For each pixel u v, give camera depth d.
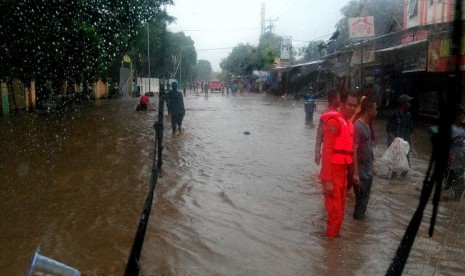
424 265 3.98
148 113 24.27
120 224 5.28
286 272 4.01
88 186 7.13
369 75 22.20
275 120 20.00
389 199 6.46
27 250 4.50
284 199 6.46
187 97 51.09
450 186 5.93
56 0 11.16
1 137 13.49
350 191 7.04
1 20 10.55
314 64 32.19
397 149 7.82
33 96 24.92
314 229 5.17
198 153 10.50
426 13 15.55
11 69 12.38
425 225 5.06
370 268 4.07
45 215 5.64
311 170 8.59
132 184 7.28
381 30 21.56
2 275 3.92
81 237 4.85
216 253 4.43
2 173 8.08
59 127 16.58
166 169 8.52
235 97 50.47
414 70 16.33
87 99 33.56
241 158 9.88
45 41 11.88
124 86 45.16
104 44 16.17
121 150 10.88
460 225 5.01
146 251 4.45
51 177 7.80
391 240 4.78
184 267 4.10
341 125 4.75
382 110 20.31
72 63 14.08
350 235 4.96
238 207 6.02
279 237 4.90
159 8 17.91
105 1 15.38
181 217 5.55
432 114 16.69
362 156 5.44
